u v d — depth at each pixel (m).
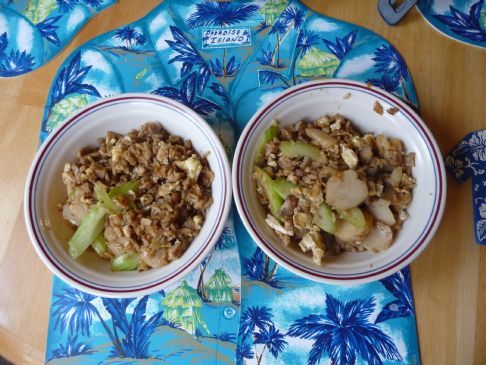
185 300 0.36
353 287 0.35
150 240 0.35
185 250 0.35
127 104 0.37
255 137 0.36
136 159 0.37
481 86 0.41
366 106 0.36
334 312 0.35
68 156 0.37
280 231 0.34
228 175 0.34
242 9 0.45
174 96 0.42
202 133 0.36
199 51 0.44
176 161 0.37
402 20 0.44
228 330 0.35
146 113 0.38
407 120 0.35
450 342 0.34
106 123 0.38
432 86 0.41
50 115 0.42
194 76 0.43
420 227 0.33
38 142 0.41
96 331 0.35
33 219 0.34
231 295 0.36
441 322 0.34
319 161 0.36
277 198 0.35
